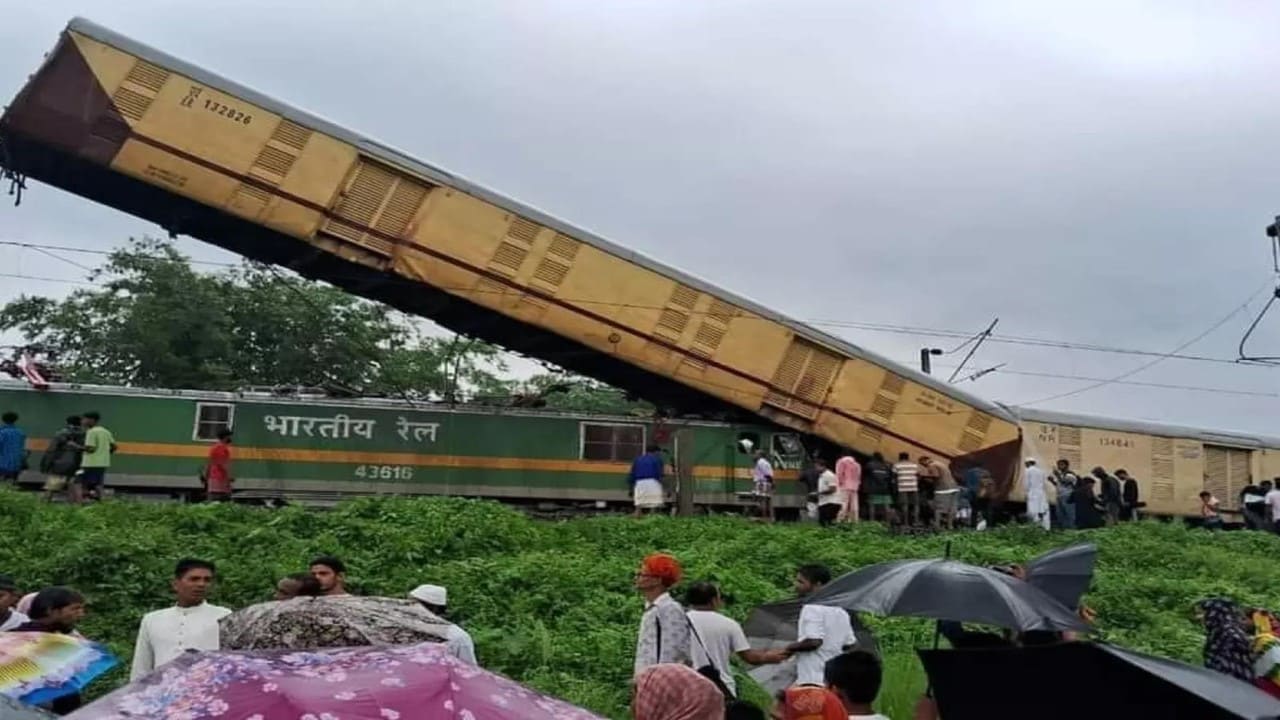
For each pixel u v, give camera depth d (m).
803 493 27.16
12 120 21.36
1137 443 33.34
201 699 3.79
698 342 26.08
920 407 27.58
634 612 14.83
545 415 26.36
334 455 24.97
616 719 10.73
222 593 14.73
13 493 18.45
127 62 22.06
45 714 4.91
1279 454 35.25
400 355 45.06
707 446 26.77
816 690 5.38
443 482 25.48
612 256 25.52
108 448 22.11
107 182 22.88
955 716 5.52
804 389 26.86
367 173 23.67
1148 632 16.17
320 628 6.23
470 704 3.94
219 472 22.78
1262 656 7.39
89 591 14.44
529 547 19.12
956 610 6.38
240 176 22.70
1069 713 5.34
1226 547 25.67
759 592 16.55
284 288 42.34
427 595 8.26
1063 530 26.52
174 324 39.66
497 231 24.59
